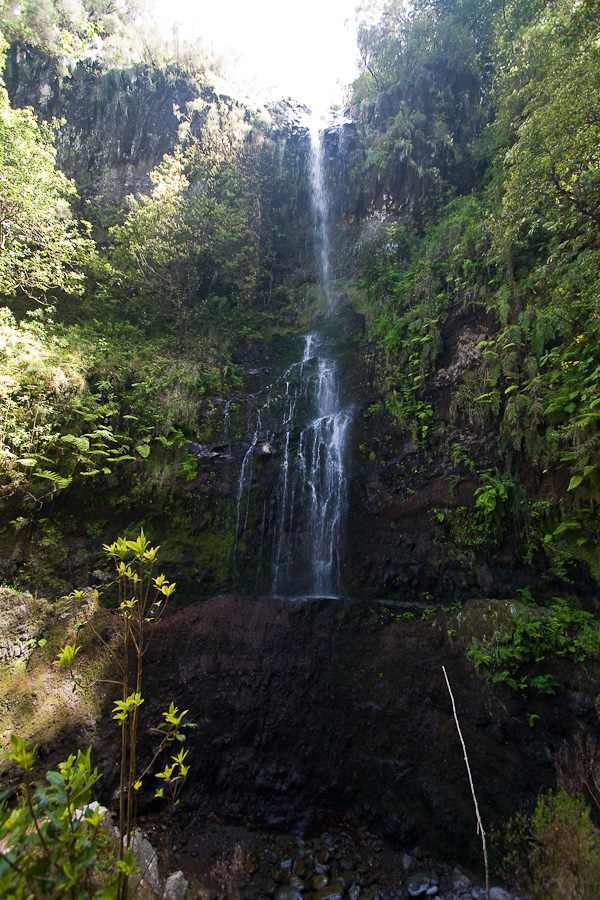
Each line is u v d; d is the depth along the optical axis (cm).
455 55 1602
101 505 957
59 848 207
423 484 954
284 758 696
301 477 1065
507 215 851
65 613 793
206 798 658
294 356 1386
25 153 1036
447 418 988
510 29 1349
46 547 870
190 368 1216
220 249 1460
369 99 1802
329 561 974
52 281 1216
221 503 1011
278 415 1200
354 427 1108
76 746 664
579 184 729
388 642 799
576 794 504
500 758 609
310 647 809
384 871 566
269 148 1780
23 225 1098
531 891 450
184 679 769
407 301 1228
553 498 785
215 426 1125
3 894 183
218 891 531
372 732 704
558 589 745
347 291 1520
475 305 1038
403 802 631
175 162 1394
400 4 1655
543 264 951
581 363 778
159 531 970
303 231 1759
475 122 1570
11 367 942
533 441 808
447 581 842
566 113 688
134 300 1417
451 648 734
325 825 636
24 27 1689
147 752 680
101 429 998
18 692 677
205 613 868
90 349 1163
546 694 625
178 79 1769
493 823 562
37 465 912
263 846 604
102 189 1659
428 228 1473
